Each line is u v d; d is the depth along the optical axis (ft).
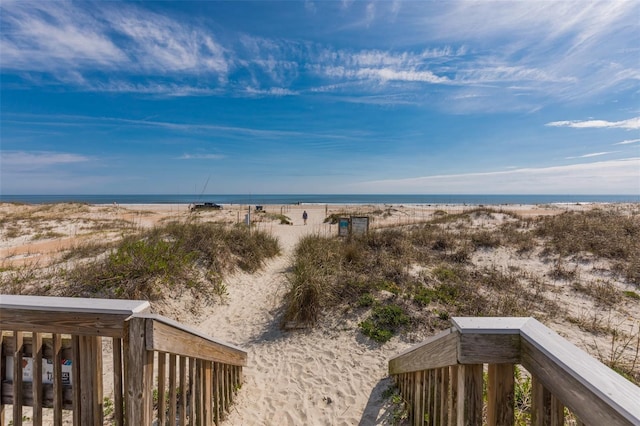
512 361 4.47
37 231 47.73
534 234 34.71
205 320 19.13
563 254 27.27
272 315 19.33
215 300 21.17
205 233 28.58
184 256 23.04
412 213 87.15
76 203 96.27
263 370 13.87
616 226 33.50
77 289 18.75
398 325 16.31
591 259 25.67
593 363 3.37
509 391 4.59
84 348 5.67
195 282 21.48
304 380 13.00
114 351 5.69
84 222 58.44
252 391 12.30
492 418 4.58
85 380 5.66
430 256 28.30
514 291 20.48
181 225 32.32
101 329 5.53
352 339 15.78
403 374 10.74
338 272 21.84
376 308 17.44
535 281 22.22
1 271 22.52
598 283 21.57
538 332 4.27
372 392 11.94
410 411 9.64
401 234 33.47
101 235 41.22
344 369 13.62
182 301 19.84
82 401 5.66
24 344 5.83
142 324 5.52
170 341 6.31
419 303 17.95
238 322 18.86
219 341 9.53
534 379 4.15
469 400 4.77
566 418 7.97
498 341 4.49
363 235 32.76
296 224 72.38
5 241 40.45
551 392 3.74
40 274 21.44
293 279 21.80
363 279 20.62
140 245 22.33
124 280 19.27
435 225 43.83
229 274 25.29
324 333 16.55
